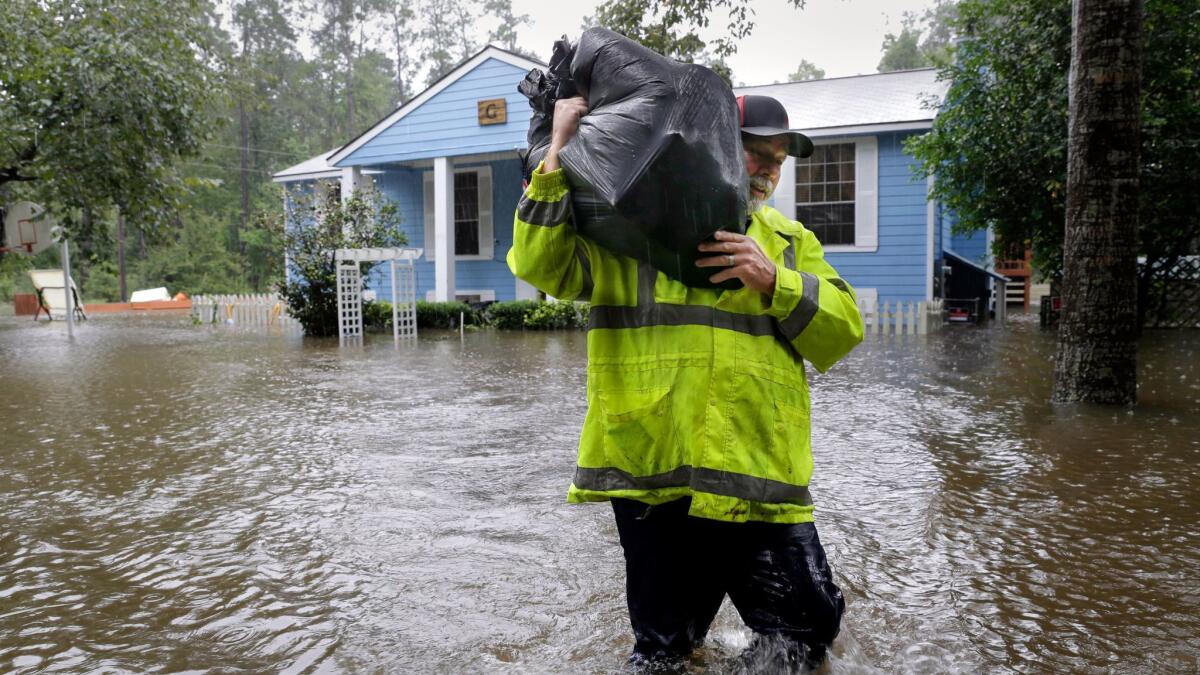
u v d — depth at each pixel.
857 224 18.58
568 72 2.34
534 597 3.38
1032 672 2.71
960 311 20.14
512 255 2.31
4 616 3.30
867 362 11.69
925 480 5.19
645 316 2.29
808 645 2.35
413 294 17.67
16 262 26.59
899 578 3.56
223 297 24.33
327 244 18.64
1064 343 7.78
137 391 9.96
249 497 5.04
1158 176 13.11
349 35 68.88
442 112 21.02
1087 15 7.14
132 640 3.06
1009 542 4.02
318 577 3.67
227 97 17.67
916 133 17.94
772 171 2.43
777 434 2.28
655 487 2.27
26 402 9.16
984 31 14.34
